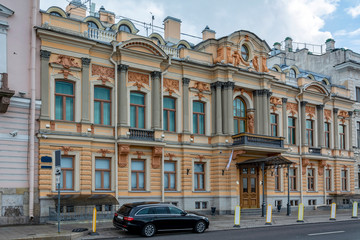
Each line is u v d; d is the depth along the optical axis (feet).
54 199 77.00
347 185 138.41
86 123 84.53
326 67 151.02
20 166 76.64
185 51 102.22
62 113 83.61
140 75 94.22
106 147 87.56
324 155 130.00
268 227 76.02
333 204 92.22
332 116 136.26
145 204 64.54
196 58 104.01
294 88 124.06
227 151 103.45
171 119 100.12
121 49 89.20
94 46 87.61
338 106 137.90
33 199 76.74
